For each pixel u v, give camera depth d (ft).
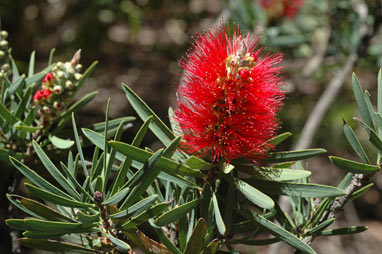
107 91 5.41
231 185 1.48
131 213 1.38
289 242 1.40
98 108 5.24
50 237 1.40
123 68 5.58
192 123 1.46
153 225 1.38
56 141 1.57
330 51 3.19
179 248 1.51
